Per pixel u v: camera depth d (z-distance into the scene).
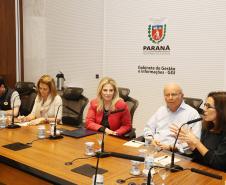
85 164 1.96
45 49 5.88
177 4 4.43
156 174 1.79
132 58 5.04
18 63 5.93
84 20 5.55
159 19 4.64
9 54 5.73
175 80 4.56
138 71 4.98
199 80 4.33
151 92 4.86
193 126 2.68
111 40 5.29
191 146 2.12
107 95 3.03
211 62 4.19
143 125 4.99
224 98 2.03
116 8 5.15
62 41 5.77
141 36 4.89
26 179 2.23
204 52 4.24
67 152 2.22
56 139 2.59
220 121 2.02
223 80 4.10
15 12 5.77
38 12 5.84
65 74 5.82
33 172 1.82
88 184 1.63
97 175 1.61
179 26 4.44
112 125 3.08
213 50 4.16
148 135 2.82
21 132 2.84
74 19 5.63
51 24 5.79
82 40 5.60
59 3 5.72
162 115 2.92
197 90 4.36
